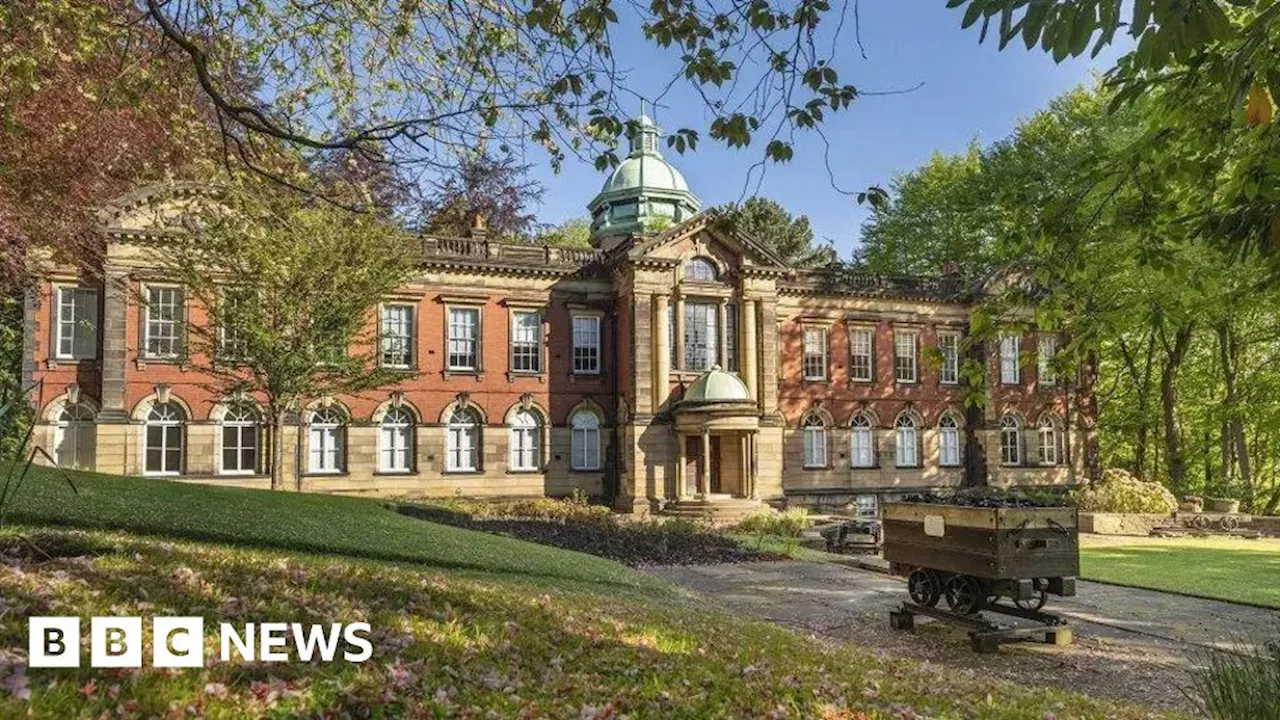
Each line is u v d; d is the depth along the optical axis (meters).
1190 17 4.04
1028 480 48.09
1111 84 7.54
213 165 13.68
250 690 5.08
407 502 29.81
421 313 38.47
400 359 37.84
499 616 8.48
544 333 40.41
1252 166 6.94
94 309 33.81
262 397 34.59
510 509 29.95
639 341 39.09
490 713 5.23
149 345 33.72
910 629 13.62
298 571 9.15
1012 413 48.25
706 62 7.71
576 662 7.06
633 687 6.39
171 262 28.42
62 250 16.75
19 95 11.65
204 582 7.68
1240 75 5.30
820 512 42.88
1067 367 9.11
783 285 44.22
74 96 13.17
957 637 13.11
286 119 11.73
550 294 40.69
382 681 5.54
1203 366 46.03
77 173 14.72
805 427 44.44
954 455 47.41
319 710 4.92
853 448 45.41
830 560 22.23
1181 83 6.86
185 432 34.00
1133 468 52.81
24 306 32.66
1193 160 7.76
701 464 40.56
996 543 12.10
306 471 35.91
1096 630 13.66
